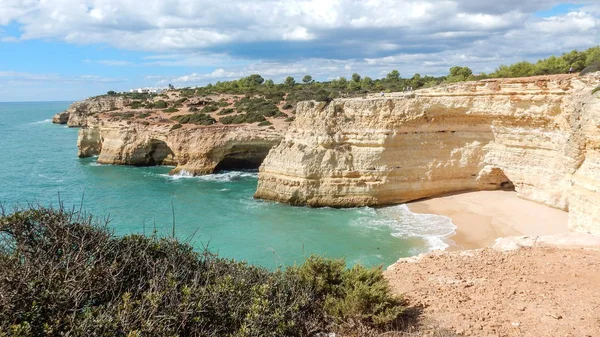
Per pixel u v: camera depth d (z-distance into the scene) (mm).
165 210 34281
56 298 7398
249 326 8430
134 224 30203
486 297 10812
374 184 33531
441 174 34344
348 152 34500
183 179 47375
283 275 10898
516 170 31391
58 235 8773
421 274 12930
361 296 9648
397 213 31562
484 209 29938
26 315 6996
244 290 9484
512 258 14039
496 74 53781
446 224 28125
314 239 26469
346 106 35344
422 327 9180
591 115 20906
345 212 32562
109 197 38688
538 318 9438
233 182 45688
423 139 34188
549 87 28500
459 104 32875
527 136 30609
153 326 7582
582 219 20875
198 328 8195
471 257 14477
